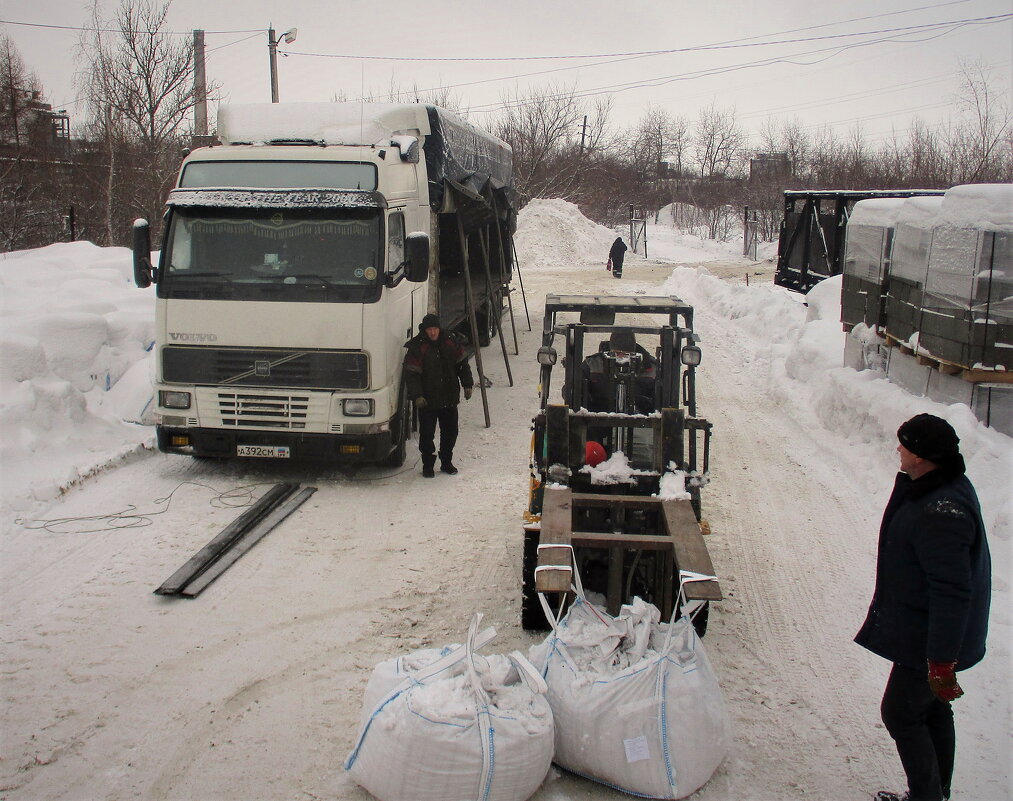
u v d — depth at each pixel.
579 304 6.32
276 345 7.94
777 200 41.31
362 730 3.76
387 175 8.48
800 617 5.70
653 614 4.12
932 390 8.48
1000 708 4.52
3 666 4.84
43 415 8.27
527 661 3.87
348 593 5.93
